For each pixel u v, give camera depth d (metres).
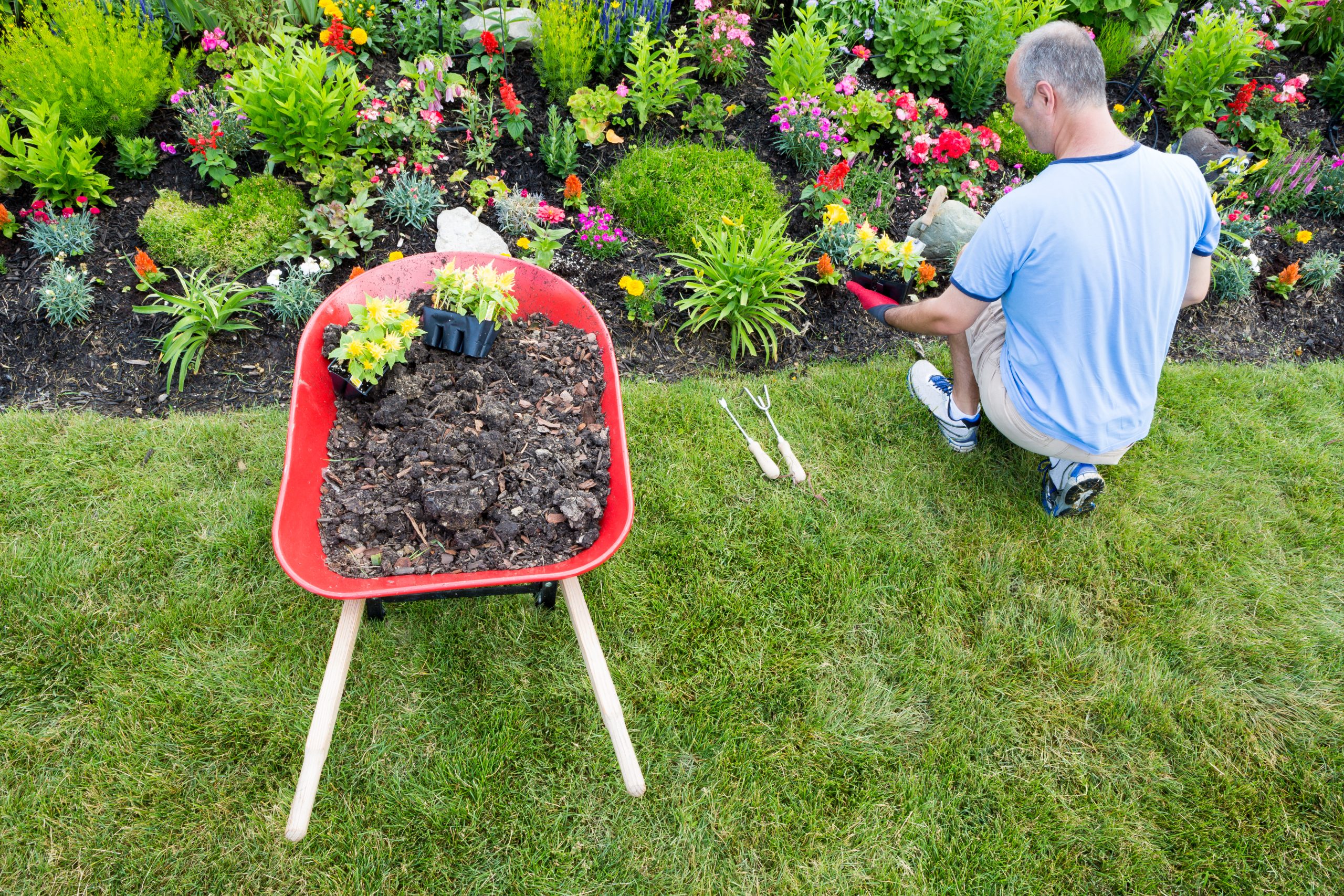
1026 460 3.15
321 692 1.81
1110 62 4.84
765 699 2.46
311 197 3.54
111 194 3.47
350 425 2.24
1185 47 4.57
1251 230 4.11
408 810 2.17
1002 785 2.33
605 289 3.52
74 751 2.20
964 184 3.93
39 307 3.10
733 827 2.21
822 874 2.14
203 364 3.10
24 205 3.38
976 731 2.43
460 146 3.87
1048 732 2.44
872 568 2.79
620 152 3.98
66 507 2.65
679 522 2.85
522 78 4.19
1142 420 2.58
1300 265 4.13
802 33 4.30
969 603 2.73
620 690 2.43
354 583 1.89
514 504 2.17
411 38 4.04
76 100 3.33
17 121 3.55
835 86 4.11
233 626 2.45
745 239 3.43
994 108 4.61
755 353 3.45
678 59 4.00
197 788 2.16
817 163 3.95
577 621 1.97
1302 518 3.09
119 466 2.77
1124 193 2.22
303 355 2.08
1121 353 2.42
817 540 2.85
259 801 2.15
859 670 2.54
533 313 2.59
